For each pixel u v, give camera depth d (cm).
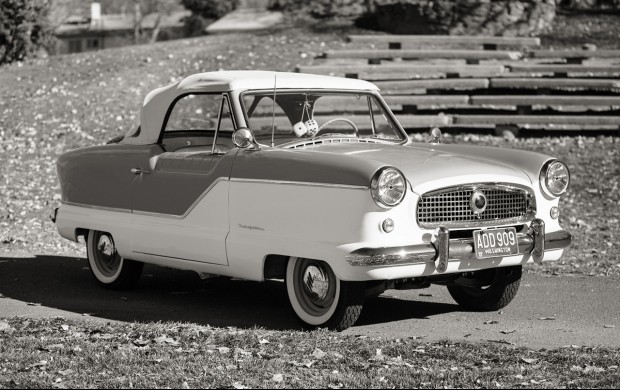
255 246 1071
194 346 952
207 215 1137
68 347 946
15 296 1285
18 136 2688
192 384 812
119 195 1267
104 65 3359
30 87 3158
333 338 988
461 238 1047
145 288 1351
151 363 883
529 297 1282
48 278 1413
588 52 3144
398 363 884
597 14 4009
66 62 3488
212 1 8294
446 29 3606
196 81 1203
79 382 821
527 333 1060
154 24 10044
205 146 1255
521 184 1088
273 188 1059
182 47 3594
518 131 2756
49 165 2419
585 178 2338
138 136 1267
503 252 1062
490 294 1191
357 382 813
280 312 1186
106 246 1327
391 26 3681
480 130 2794
